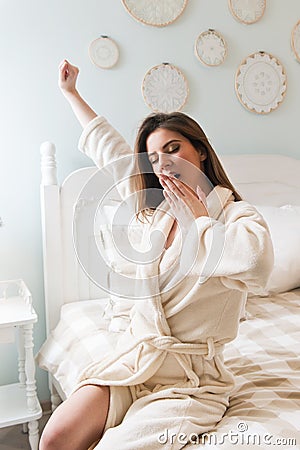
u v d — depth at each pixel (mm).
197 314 1314
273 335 1850
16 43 2314
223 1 2666
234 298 1338
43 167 2297
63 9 2379
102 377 1331
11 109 2328
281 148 2869
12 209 2359
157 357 1308
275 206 2686
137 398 1315
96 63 2438
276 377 1477
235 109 2744
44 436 1242
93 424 1261
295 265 2350
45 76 2371
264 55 2766
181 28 2594
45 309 2428
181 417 1189
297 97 2877
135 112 2537
